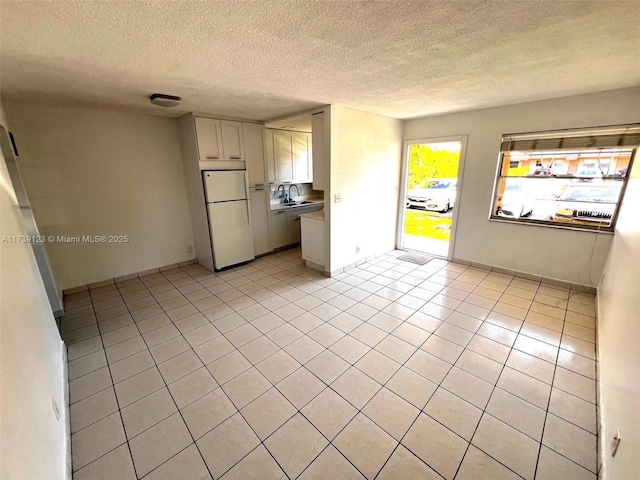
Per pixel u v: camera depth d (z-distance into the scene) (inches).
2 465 29.6
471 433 63.7
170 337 101.0
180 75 85.0
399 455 59.4
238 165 165.0
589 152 119.6
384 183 172.9
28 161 117.5
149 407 71.7
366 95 113.0
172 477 55.7
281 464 57.9
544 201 134.3
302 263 178.1
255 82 93.6
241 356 90.7
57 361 76.4
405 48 68.2
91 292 136.9
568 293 128.1
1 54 66.4
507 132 136.2
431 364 85.5
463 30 59.6
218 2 47.1
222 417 68.8
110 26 54.7
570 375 79.9
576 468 56.1
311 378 80.9
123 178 142.6
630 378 51.6
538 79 94.7
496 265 153.9
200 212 159.0
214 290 139.3
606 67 83.3
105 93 103.3
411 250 195.6
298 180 205.8
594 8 51.1
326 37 61.7
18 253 61.9
